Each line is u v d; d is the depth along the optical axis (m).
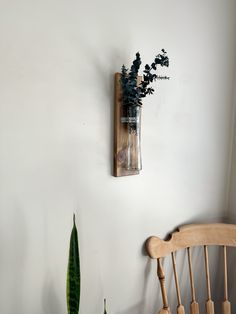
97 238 1.00
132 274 1.11
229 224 1.27
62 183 0.89
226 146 1.32
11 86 0.77
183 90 1.13
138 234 1.10
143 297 1.16
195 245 1.20
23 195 0.83
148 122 1.05
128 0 0.94
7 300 0.85
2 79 0.76
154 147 1.09
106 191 0.99
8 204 0.81
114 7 0.91
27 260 0.86
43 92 0.82
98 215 0.98
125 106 0.95
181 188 1.20
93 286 1.02
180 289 1.29
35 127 0.82
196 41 1.14
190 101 1.16
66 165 0.89
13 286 0.85
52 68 0.83
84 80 0.89
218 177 1.32
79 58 0.87
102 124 0.95
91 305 1.03
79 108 0.89
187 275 1.30
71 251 0.79
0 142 0.77
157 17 1.01
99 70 0.91
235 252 1.34
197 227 1.21
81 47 0.87
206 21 1.15
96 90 0.92
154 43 1.02
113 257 1.05
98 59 0.91
